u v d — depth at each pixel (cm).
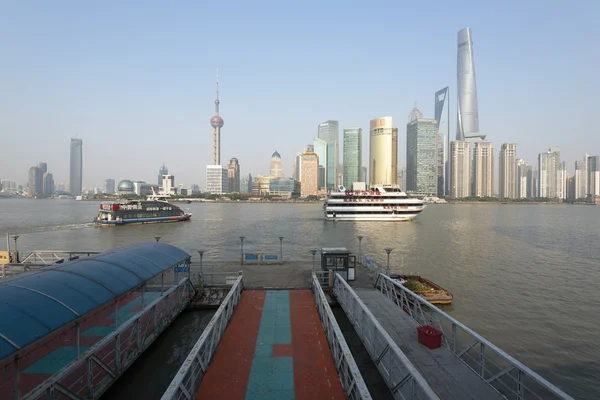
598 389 1866
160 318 2114
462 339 2438
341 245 6669
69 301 1383
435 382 1489
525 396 1797
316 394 1253
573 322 2764
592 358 2192
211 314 2519
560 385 1900
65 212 17650
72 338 1836
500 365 2102
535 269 4634
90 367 1355
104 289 1595
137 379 1717
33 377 1427
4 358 1011
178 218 12262
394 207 12231
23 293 1321
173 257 2444
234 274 3167
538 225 11300
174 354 1973
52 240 7331
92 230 9250
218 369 1427
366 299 2562
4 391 1309
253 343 1683
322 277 2847
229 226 10575
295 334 1797
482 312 2956
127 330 1977
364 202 12212
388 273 3011
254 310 2181
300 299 2422
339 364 1397
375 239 7569
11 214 15838
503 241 7294
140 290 2605
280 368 1440
